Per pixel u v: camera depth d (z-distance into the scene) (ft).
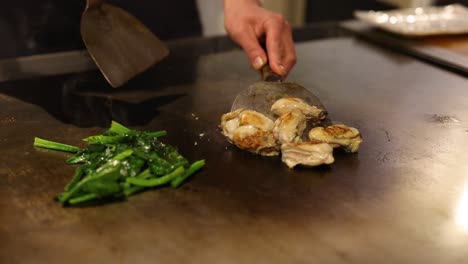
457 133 2.51
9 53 3.45
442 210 1.99
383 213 1.96
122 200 1.97
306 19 5.27
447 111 2.71
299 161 2.16
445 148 2.38
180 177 2.06
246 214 1.93
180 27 3.79
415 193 2.07
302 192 2.05
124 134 2.20
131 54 2.51
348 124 2.56
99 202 1.96
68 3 3.35
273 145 2.23
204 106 2.66
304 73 3.08
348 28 3.67
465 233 1.89
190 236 1.83
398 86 2.97
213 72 3.01
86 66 2.95
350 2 4.81
